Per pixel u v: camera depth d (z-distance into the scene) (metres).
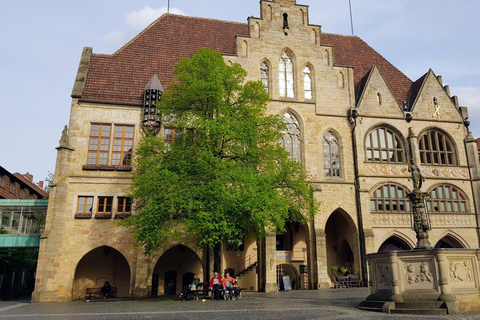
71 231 33.28
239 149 28.27
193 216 25.58
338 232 43.25
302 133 40.34
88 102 36.09
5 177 56.91
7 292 44.66
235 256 40.81
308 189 31.30
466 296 17.14
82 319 17.02
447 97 44.50
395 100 42.97
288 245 43.47
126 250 33.66
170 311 19.48
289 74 42.06
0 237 34.97
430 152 42.84
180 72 29.73
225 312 18.39
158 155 29.22
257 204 24.67
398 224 39.84
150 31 44.03
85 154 35.00
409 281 17.77
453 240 41.50
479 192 41.97
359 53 49.72
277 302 23.23
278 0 43.12
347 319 15.12
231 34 46.47
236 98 30.97
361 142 40.84
